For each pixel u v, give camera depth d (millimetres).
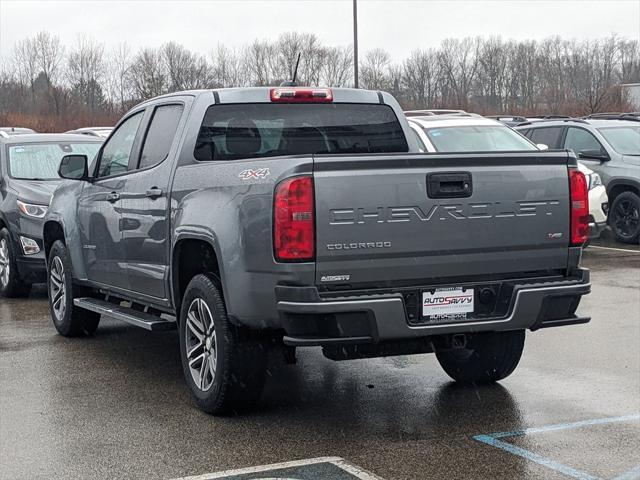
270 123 6613
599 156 15039
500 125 12320
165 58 47188
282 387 6676
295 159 5195
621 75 53781
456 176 5445
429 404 6195
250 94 6590
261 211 5328
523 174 5645
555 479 4758
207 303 5879
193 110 6457
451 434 5523
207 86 47438
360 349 5504
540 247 5738
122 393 6512
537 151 5715
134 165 7168
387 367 7289
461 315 5547
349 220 5223
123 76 47094
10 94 47938
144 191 6758
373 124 6973
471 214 5496
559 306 5719
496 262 5633
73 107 45969
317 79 50781
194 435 5535
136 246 6949
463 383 6703
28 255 10531
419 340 5574
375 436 5496
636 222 14766
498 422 5766
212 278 5969
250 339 5719
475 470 4891
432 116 12766
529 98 51469
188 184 6164
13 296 10969
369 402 6254
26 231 10539
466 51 53875
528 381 6770
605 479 4762
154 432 5598
